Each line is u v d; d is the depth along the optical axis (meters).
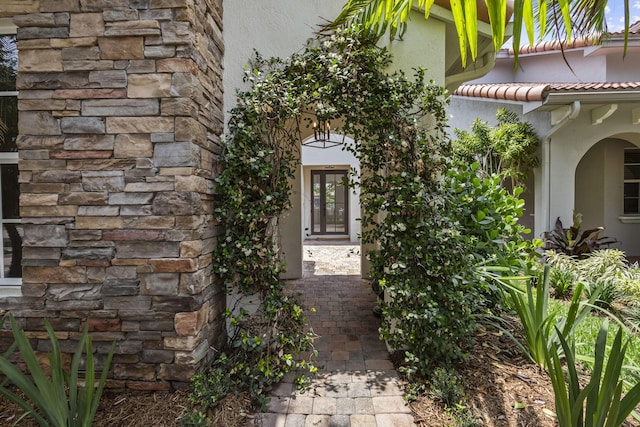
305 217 10.70
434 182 2.78
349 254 8.26
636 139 6.47
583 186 7.62
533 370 2.47
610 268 4.12
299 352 2.65
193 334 2.24
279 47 3.02
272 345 2.64
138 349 2.26
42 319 2.28
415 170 2.74
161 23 2.19
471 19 1.40
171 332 2.25
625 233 7.49
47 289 2.27
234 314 2.97
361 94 2.79
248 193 2.77
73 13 2.21
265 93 2.73
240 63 3.00
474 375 2.44
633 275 4.11
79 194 2.24
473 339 2.68
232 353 2.76
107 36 2.21
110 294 2.25
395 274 2.70
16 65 2.49
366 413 2.14
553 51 7.71
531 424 1.96
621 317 3.11
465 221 3.58
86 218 2.24
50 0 2.21
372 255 2.87
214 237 2.70
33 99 2.22
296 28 3.03
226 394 2.25
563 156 6.17
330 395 2.34
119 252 2.24
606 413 1.54
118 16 2.20
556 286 4.04
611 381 1.54
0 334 2.29
